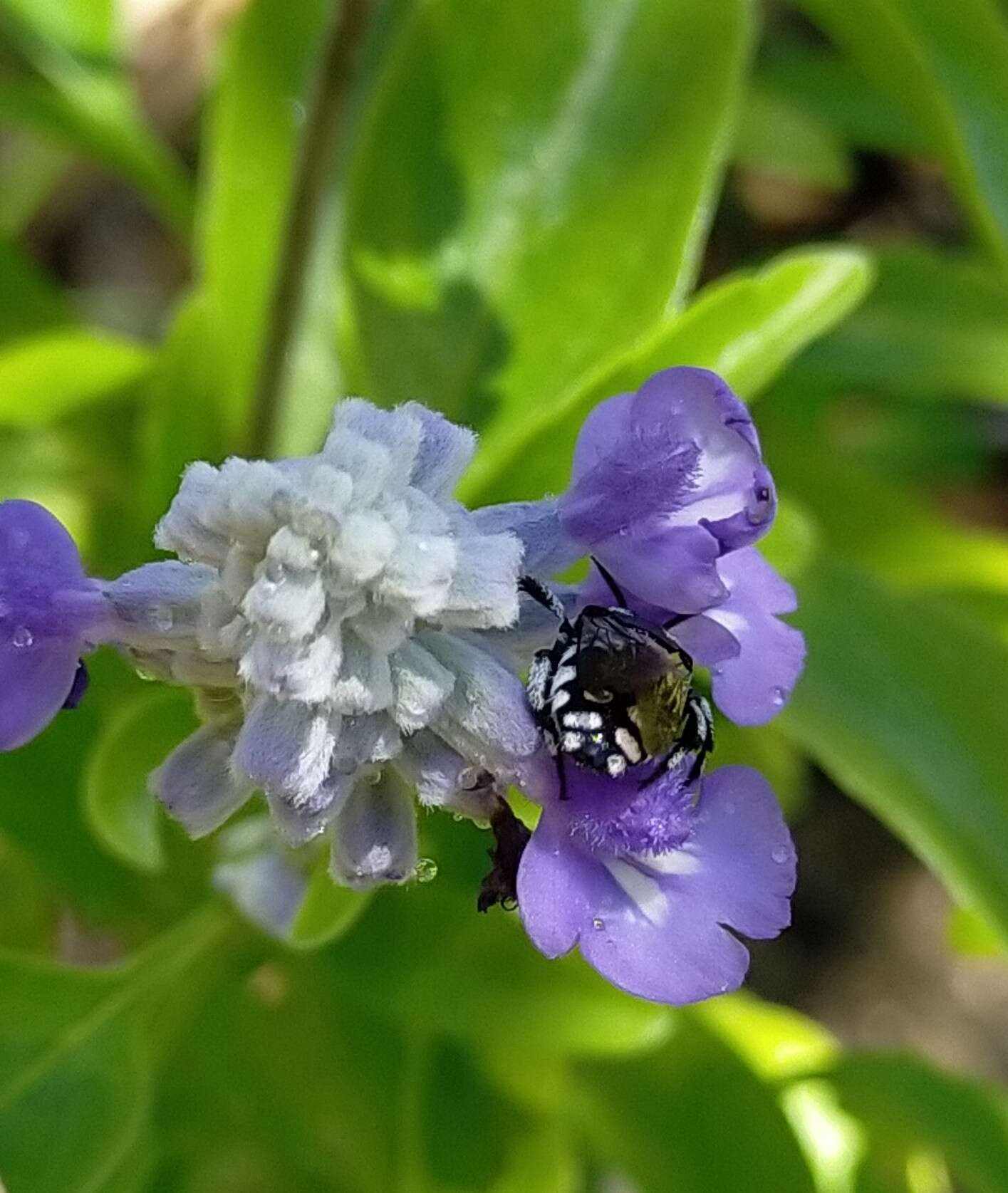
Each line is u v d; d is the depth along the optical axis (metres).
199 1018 0.08
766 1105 0.08
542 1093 0.08
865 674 0.08
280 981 0.08
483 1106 0.08
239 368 0.09
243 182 0.09
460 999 0.08
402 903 0.08
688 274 0.08
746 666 0.05
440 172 0.08
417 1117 0.08
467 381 0.08
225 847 0.07
